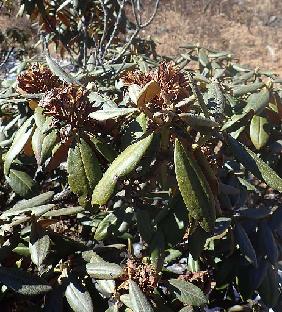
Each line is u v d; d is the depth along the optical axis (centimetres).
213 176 55
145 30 436
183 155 52
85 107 57
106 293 57
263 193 94
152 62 108
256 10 519
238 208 72
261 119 75
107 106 60
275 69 402
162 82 55
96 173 56
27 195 68
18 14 140
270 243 69
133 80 59
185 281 58
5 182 83
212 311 83
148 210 64
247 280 71
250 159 57
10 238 61
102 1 109
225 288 80
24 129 63
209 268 79
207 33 463
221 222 66
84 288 55
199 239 62
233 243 68
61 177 81
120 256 66
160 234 60
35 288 53
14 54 202
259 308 75
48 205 59
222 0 519
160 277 58
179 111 54
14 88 82
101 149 57
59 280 57
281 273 84
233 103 76
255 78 102
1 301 63
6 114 90
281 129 84
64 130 57
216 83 71
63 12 131
